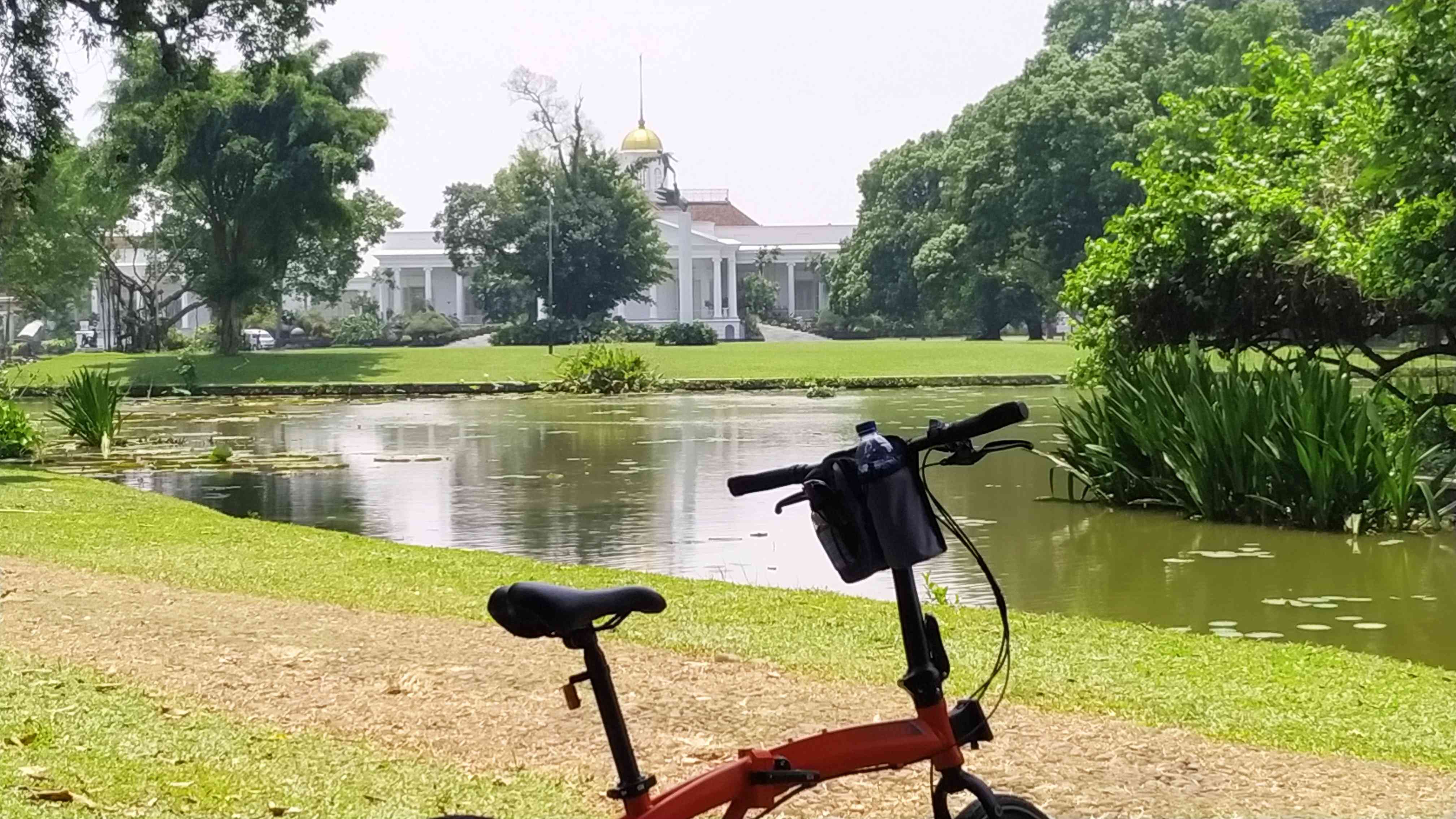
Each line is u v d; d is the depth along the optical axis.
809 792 5.42
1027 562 12.41
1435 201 15.27
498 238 85.88
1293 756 5.98
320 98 58.22
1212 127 21.73
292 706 6.73
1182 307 18.67
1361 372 18.55
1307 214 17.17
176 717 6.42
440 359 57.41
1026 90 67.81
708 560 12.72
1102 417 16.39
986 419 3.39
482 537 14.29
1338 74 18.97
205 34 24.80
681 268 110.00
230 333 61.62
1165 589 11.07
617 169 87.38
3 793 5.15
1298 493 14.39
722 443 25.41
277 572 10.91
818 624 8.91
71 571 10.87
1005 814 3.78
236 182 59.22
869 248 95.00
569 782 5.59
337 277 89.31
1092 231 66.25
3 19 21.70
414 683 7.20
